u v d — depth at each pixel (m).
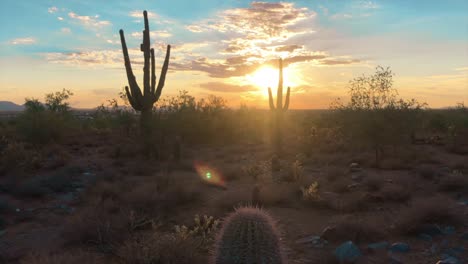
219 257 4.52
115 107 26.56
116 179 13.02
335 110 18.17
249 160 18.69
